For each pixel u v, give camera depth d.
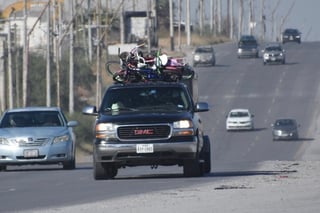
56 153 67.31
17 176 60.22
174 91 52.72
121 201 39.12
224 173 56.44
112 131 50.34
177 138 50.25
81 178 54.91
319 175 50.66
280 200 37.78
